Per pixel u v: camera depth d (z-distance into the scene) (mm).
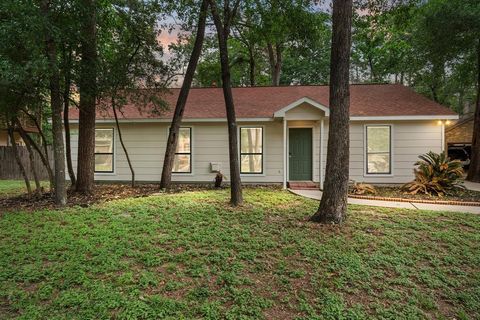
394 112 10766
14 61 5941
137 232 5121
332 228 5414
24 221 5766
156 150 11922
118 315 3000
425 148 10922
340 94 5707
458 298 3498
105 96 8875
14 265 3934
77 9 6746
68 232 5070
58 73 6781
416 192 9273
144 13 8984
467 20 11430
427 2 12430
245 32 13531
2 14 5660
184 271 3840
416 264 4164
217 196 8641
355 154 11156
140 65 9398
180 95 10469
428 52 13672
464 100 26594
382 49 22438
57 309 3092
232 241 4758
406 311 3223
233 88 14109
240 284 3600
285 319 3057
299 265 4059
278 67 22047
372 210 6965
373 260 4180
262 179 11586
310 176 11555
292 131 11570
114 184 11664
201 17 9305
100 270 3781
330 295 3418
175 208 6883
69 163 9547
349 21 5699
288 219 6051
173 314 3049
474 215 6473
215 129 11703
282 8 9234
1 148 14961
